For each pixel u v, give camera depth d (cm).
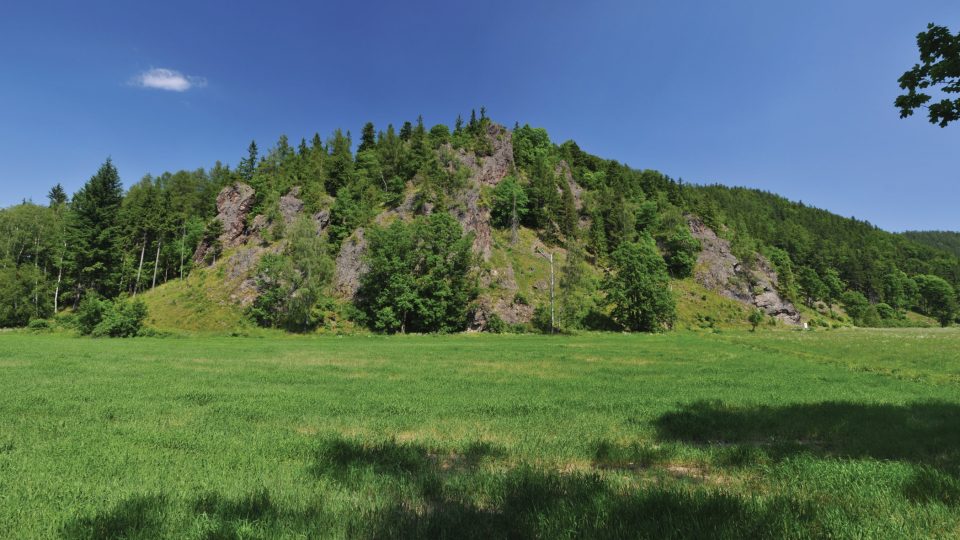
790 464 754
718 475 738
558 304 8200
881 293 15400
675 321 9188
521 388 1777
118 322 5856
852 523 500
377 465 728
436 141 13062
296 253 7456
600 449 841
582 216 12875
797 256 16350
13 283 8156
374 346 4491
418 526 499
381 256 7531
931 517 519
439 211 9094
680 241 11575
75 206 9581
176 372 2183
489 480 657
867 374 2333
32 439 894
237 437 916
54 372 2109
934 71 869
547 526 494
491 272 8619
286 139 13850
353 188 10219
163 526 493
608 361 3031
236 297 7900
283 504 560
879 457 820
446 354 3525
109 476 674
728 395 1622
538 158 13925
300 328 7194
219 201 10494
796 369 2573
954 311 15412
